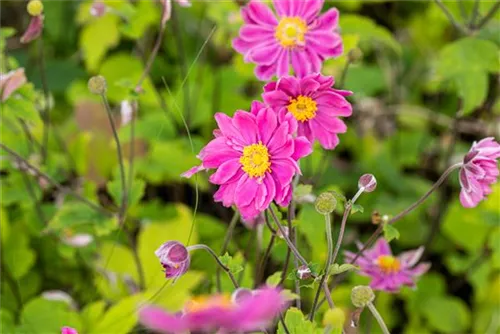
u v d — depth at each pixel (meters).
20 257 1.16
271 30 1.00
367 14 1.46
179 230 1.15
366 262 1.03
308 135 0.94
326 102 0.94
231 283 1.04
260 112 0.92
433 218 1.25
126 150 1.22
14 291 1.17
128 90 1.07
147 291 1.09
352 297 0.90
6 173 1.25
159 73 1.31
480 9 1.16
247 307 0.83
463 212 1.19
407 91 1.42
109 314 1.08
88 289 1.18
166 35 1.35
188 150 1.18
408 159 1.29
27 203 1.13
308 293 1.11
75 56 1.41
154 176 1.18
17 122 1.15
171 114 1.20
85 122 1.24
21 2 1.38
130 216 1.17
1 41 1.13
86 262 1.17
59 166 1.19
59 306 1.11
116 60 1.28
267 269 1.13
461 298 1.23
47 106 1.16
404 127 1.36
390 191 1.25
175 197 1.24
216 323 0.83
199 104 1.22
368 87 1.28
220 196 0.93
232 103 1.23
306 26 0.99
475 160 0.94
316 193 1.13
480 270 1.19
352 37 1.09
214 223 1.18
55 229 1.11
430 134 1.36
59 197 1.18
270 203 0.92
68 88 1.34
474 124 1.29
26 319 1.09
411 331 1.18
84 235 1.13
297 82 0.93
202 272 1.11
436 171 1.30
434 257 1.24
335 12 0.99
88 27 1.27
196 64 1.27
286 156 0.91
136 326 1.11
